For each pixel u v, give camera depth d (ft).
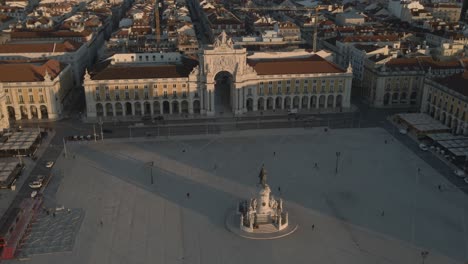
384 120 616.80
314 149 522.88
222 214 391.65
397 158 498.28
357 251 342.64
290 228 368.27
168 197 417.90
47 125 596.29
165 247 347.36
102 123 602.85
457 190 429.79
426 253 324.60
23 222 369.30
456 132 554.05
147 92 623.36
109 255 338.34
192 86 625.00
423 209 398.01
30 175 458.09
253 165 481.46
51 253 339.98
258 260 333.01
